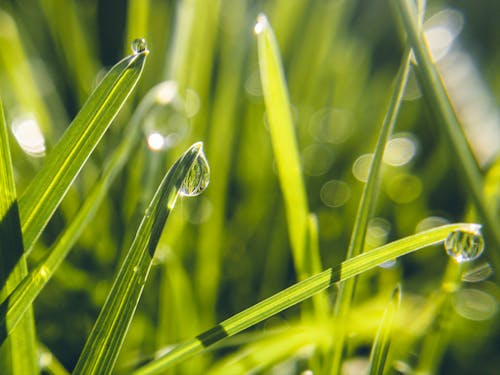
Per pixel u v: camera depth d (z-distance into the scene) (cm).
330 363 11
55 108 19
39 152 16
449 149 10
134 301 9
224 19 21
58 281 14
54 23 20
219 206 15
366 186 11
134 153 15
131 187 15
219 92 19
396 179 20
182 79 16
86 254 15
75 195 16
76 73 20
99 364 9
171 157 16
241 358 12
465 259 11
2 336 10
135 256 9
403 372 12
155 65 21
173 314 13
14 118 17
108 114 10
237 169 20
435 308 12
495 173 13
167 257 13
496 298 15
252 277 17
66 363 14
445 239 11
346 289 11
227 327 10
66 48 20
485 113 20
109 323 9
